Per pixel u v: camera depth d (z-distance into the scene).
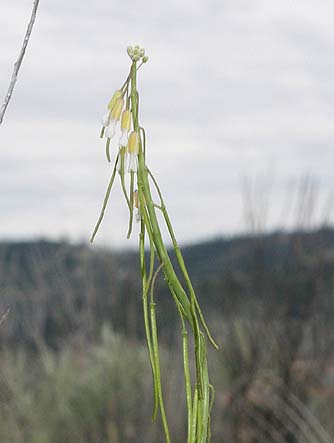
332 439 7.16
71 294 9.77
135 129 2.03
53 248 9.84
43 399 9.08
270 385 7.75
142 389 8.70
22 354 9.49
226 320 8.18
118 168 2.04
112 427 8.45
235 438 7.61
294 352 7.84
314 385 7.76
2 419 8.77
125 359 8.90
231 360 8.02
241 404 7.71
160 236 2.04
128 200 2.05
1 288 9.34
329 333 7.88
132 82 2.03
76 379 9.05
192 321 2.06
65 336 9.65
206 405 2.08
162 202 2.05
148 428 8.27
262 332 7.99
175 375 8.33
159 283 9.09
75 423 8.69
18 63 2.25
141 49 2.04
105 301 9.71
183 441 7.98
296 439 7.43
